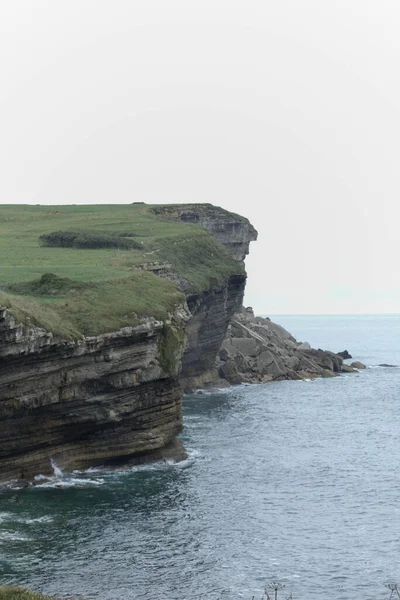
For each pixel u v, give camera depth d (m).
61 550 59.16
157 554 59.31
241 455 90.19
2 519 65.06
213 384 147.25
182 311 90.62
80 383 75.50
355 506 71.88
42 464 75.81
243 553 60.19
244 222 189.25
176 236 140.88
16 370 70.00
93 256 116.06
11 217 163.62
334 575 56.75
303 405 128.62
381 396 140.38
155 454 84.62
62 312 77.00
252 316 199.88
